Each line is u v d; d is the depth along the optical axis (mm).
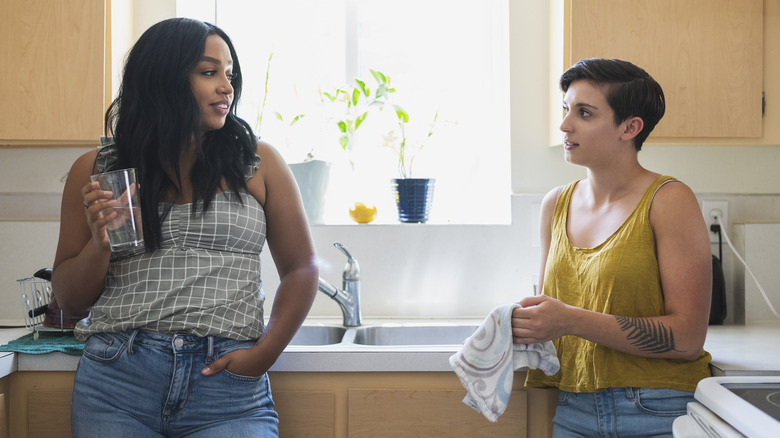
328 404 1585
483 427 1581
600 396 1386
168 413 1321
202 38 1355
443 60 2361
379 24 2359
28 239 2023
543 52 2121
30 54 1835
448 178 2342
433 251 2090
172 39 1344
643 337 1307
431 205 2188
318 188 2086
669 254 1339
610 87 1383
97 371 1326
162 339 1312
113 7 1892
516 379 1587
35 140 1858
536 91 2123
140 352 1307
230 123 1440
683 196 1351
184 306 1317
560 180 2119
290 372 1589
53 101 1841
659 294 1369
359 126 2293
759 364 1413
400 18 2359
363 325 1954
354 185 2334
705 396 1164
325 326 1956
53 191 2068
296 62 2352
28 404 1587
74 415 1338
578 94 1404
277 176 1456
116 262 1367
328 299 2092
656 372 1360
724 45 1840
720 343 1681
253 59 2348
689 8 1836
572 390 1427
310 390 1592
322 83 2344
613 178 1434
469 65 2355
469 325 1956
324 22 2357
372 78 2355
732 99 1846
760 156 2100
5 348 1581
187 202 1375
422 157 2342
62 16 1833
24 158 2066
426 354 1564
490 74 2336
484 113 2338
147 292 1328
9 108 1837
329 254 2094
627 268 1356
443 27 2359
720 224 2078
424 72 2359
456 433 1579
